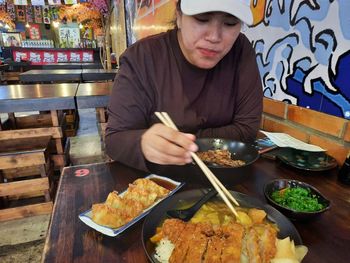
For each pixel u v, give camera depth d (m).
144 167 0.92
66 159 2.74
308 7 1.26
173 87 1.16
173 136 0.73
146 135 0.80
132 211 0.78
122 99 1.08
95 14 5.96
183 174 0.94
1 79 6.72
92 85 2.95
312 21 1.24
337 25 1.12
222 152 1.04
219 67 1.22
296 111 1.42
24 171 2.36
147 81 1.13
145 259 0.64
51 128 2.41
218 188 0.73
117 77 1.15
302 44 1.32
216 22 0.88
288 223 0.66
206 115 1.24
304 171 1.09
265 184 0.92
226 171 0.83
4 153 1.99
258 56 1.71
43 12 9.76
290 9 1.37
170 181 0.97
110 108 1.09
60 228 0.73
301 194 0.86
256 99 1.27
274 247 0.56
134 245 0.68
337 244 0.70
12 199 2.32
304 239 0.71
